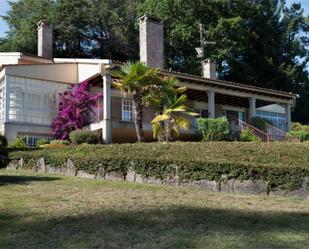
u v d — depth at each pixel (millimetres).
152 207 10461
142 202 11023
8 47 49781
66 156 17047
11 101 24688
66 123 25594
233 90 30031
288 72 53750
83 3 53406
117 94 27016
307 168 13664
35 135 25266
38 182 13969
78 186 13336
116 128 24391
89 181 14398
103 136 23953
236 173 14109
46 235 8070
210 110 28484
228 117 33750
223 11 50219
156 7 49719
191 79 27312
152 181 15055
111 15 53250
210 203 11359
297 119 56562
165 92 23281
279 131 29859
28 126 24953
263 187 13828
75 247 7418
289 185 13633
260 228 9039
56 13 52156
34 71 25672
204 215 9898
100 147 18125
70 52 53500
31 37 49688
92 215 9484
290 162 15828
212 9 49469
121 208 10227
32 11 55344
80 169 16406
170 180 14844
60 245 7523
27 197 11258
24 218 9141
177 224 9039
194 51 48469
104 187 13281
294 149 16812
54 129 25672
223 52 47156
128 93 22672
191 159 14906
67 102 25859
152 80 22297
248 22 53562
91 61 25719
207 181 14344
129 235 8172
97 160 16062
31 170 17891
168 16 49031
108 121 23969
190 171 14625
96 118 25594
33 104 25484
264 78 53531
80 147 18375
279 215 10375
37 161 17984
